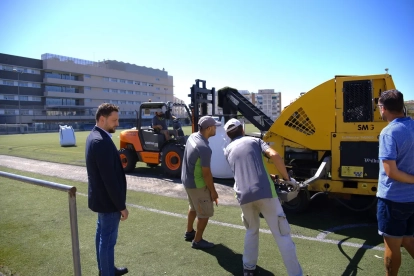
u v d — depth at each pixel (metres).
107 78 80.62
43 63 68.88
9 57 63.84
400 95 2.75
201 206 4.07
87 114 70.00
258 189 3.14
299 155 5.54
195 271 3.64
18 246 4.40
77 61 76.56
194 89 9.12
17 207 6.28
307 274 3.54
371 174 4.88
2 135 35.50
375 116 4.84
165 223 5.30
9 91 64.00
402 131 2.64
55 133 39.78
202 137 3.97
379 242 4.39
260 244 4.37
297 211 5.57
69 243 4.50
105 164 2.91
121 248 4.29
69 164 11.80
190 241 4.52
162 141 9.37
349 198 5.19
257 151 3.30
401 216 2.65
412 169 2.63
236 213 5.79
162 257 4.01
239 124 3.61
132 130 10.09
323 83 5.16
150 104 9.51
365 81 4.88
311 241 4.46
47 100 69.50
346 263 3.78
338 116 5.05
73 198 2.71
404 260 3.80
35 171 10.33
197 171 3.96
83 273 3.64
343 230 4.87
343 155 5.05
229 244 4.39
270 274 3.54
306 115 5.33
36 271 3.70
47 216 5.70
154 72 95.88
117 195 2.95
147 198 6.90
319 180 5.26
